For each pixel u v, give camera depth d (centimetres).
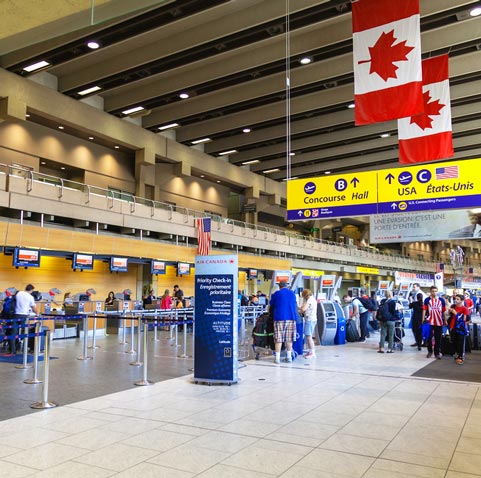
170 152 2655
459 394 634
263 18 1498
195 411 535
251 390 654
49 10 528
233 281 703
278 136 2684
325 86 2022
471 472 356
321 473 352
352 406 563
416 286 1355
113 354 1034
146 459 380
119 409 544
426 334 1144
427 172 1058
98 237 1977
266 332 945
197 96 2253
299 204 1220
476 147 2894
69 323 1446
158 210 2370
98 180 2417
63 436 440
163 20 1458
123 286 2328
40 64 1734
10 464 368
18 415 514
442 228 1519
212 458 383
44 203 1784
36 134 2086
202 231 2369
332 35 1648
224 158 3216
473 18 1585
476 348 1168
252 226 3209
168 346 1191
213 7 1398
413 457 388
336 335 1280
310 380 732
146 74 1853
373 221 1623
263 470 358
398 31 895
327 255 3984
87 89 1984
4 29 570
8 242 1616
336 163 3344
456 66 1928
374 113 893
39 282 1888
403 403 580
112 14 505
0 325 923
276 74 1991
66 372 795
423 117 1083
